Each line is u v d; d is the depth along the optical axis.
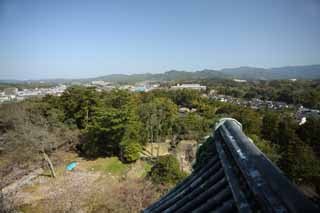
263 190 1.71
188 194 3.23
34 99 36.19
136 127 28.31
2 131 24.50
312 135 30.92
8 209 13.47
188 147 32.34
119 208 14.98
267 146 27.50
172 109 43.31
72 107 33.47
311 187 20.36
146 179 19.31
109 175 22.25
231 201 2.23
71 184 19.67
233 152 2.79
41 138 23.06
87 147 27.97
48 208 15.32
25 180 20.55
